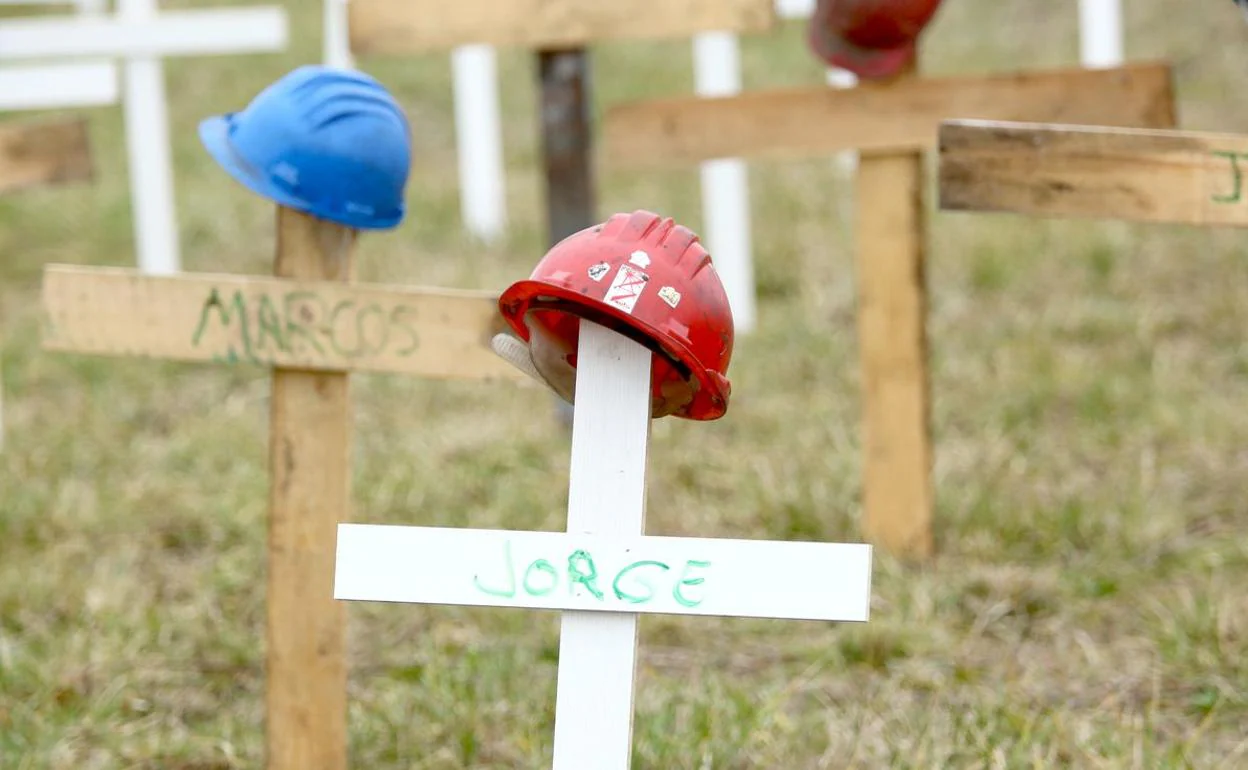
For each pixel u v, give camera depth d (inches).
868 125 242.2
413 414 327.3
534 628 230.7
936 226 427.5
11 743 192.7
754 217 447.8
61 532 269.3
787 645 225.0
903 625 224.5
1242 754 185.3
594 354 130.2
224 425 323.6
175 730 203.2
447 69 627.8
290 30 658.2
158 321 173.8
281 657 177.5
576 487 130.5
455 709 199.3
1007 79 234.7
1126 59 554.9
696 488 287.1
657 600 129.0
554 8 258.7
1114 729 189.9
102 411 330.6
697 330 127.2
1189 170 161.5
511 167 525.3
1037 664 216.4
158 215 386.0
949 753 183.0
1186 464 285.1
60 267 174.6
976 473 280.8
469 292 168.9
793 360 347.3
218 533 270.7
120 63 588.4
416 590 132.0
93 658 219.9
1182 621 217.6
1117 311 361.7
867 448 252.8
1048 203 165.3
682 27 255.6
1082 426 304.3
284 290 171.2
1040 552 254.4
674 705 198.7
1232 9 565.6
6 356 358.3
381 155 165.6
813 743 192.4
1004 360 337.4
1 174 240.5
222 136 170.7
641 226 129.6
